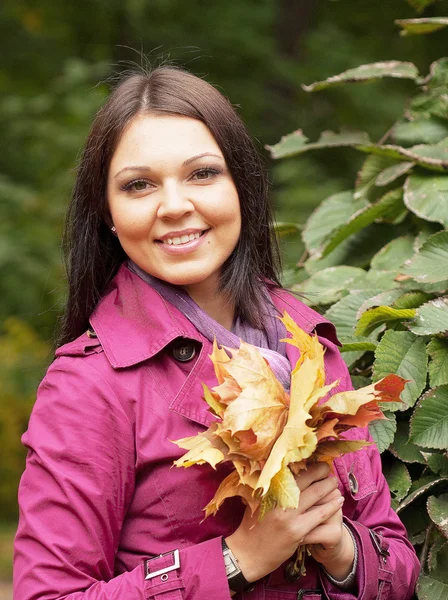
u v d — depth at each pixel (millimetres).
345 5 7758
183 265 1661
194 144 1652
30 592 1513
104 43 8227
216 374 1483
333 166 6988
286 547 1511
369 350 2072
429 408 1909
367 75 2564
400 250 2385
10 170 7188
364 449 1785
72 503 1529
